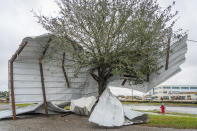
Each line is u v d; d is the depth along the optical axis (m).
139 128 8.77
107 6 10.23
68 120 10.98
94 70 14.12
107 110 9.62
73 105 13.08
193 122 10.34
